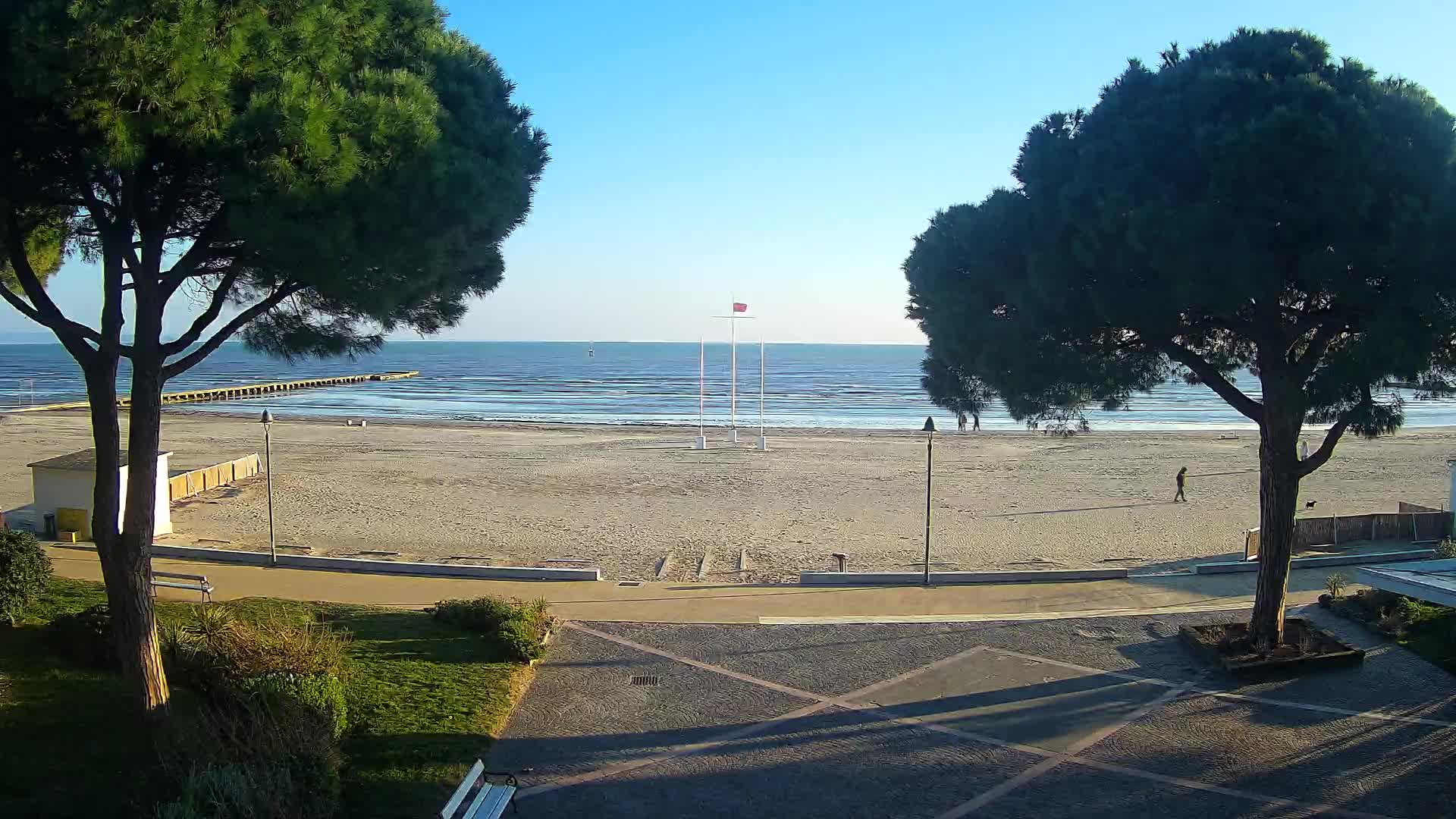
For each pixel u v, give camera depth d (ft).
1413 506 83.56
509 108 38.52
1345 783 33.09
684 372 510.99
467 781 28.12
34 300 29.96
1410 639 47.57
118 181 29.53
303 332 35.32
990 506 104.47
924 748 36.06
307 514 94.79
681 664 45.47
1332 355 39.34
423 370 515.91
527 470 128.88
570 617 53.26
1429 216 33.30
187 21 25.46
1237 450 156.35
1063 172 41.14
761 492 112.37
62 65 24.16
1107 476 126.72
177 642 37.40
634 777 33.45
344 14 31.07
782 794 32.37
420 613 51.57
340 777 30.86
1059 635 50.06
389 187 28.89
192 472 106.73
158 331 31.30
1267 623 45.24
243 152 26.94
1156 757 35.27
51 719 31.78
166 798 26.13
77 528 73.77
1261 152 35.55
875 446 162.71
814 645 48.39
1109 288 38.22
